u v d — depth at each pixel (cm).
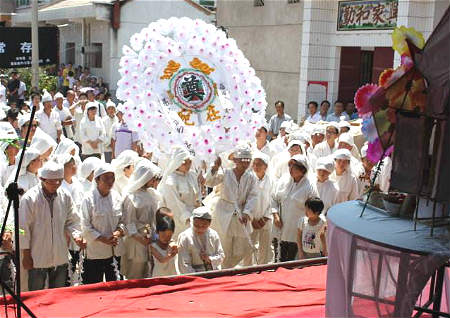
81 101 1358
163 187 645
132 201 597
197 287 468
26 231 539
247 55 1703
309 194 654
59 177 545
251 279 484
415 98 327
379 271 315
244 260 680
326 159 691
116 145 1045
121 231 585
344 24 1384
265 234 708
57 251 557
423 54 318
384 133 341
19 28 1491
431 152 318
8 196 288
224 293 454
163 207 587
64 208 565
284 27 1539
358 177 733
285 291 459
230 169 677
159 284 469
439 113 310
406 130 320
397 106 328
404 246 302
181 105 613
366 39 1319
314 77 1428
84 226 577
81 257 598
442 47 310
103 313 409
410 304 306
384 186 387
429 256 297
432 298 359
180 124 602
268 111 1616
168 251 573
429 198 314
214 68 616
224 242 668
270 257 713
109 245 591
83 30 2305
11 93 1634
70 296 439
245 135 623
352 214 351
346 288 330
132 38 619
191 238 579
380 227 326
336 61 1419
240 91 613
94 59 2269
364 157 730
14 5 3158
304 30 1423
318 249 618
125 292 452
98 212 576
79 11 2181
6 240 500
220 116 616
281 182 679
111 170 582
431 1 1129
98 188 584
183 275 482
